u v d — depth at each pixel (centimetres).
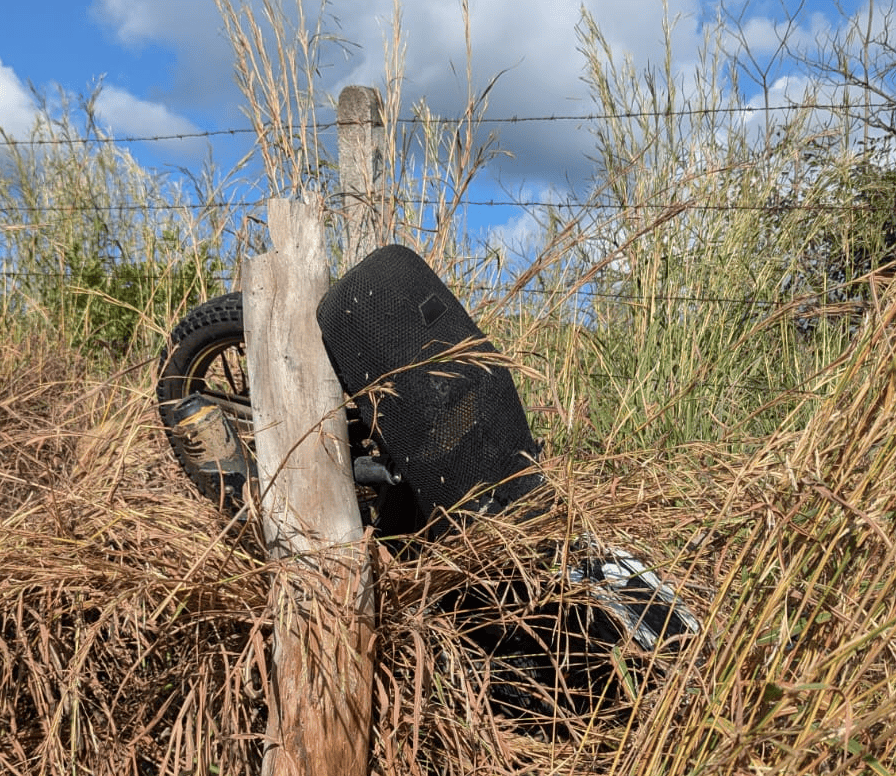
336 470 223
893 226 433
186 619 241
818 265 433
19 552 241
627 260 412
